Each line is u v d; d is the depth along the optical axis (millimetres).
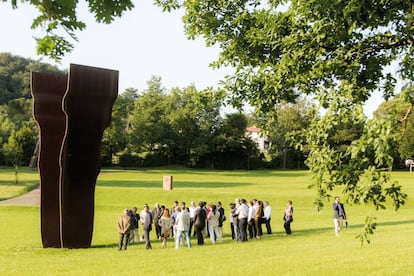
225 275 12367
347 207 35594
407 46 8758
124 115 96812
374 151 6082
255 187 50000
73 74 19172
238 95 10281
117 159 100438
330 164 6551
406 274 11742
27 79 126750
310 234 23141
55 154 20391
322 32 8086
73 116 19531
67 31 4305
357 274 11883
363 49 8312
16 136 83938
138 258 16500
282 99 9727
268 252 16969
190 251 18266
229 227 28047
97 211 35250
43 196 20281
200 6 11438
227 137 99812
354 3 7055
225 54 11031
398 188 6145
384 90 9078
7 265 15383
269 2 9992
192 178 66750
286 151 99250
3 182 57344
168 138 100938
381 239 19109
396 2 7430
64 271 13891
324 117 6898
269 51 10430
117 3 4547
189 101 102250
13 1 4043
